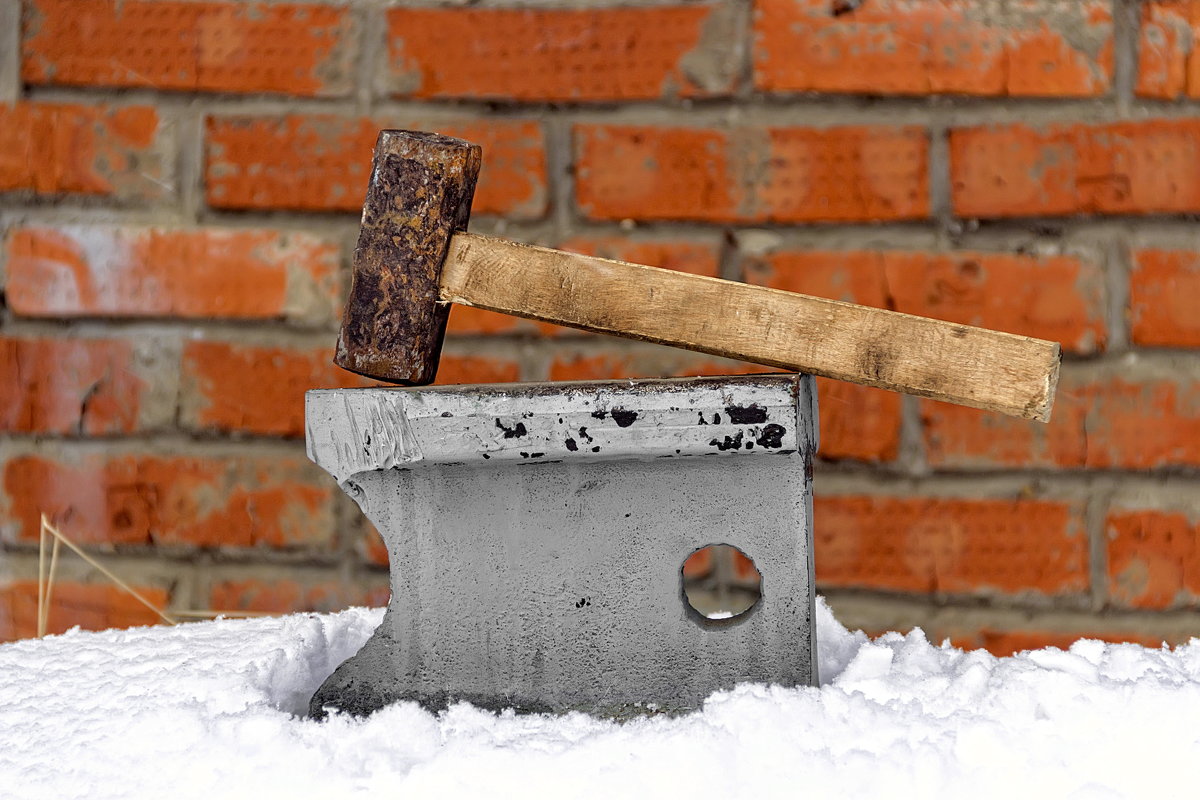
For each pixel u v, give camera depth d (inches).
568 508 60.9
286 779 58.1
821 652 64.2
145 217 74.0
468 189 62.0
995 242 72.7
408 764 58.6
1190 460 72.4
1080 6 72.3
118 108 74.0
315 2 73.7
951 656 62.9
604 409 60.0
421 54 73.5
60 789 58.2
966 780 56.8
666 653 60.9
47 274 74.2
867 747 58.2
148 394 74.1
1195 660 61.8
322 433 60.9
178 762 58.6
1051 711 58.9
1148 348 72.5
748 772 57.7
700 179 73.2
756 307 61.1
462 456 60.4
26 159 74.1
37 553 74.5
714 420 59.8
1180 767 57.6
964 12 72.6
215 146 73.8
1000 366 60.3
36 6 73.9
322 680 63.6
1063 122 72.5
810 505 61.7
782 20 73.0
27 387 74.3
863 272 72.9
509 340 73.4
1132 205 72.4
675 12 73.1
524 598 61.1
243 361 73.9
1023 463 72.8
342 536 74.0
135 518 74.3
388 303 61.6
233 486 74.1
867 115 72.9
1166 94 72.3
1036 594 72.9
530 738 59.2
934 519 73.1
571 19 73.4
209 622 66.6
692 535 60.8
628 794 56.6
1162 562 72.6
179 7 73.8
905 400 73.0
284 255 73.8
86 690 61.7
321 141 73.7
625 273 61.4
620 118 73.4
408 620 61.3
